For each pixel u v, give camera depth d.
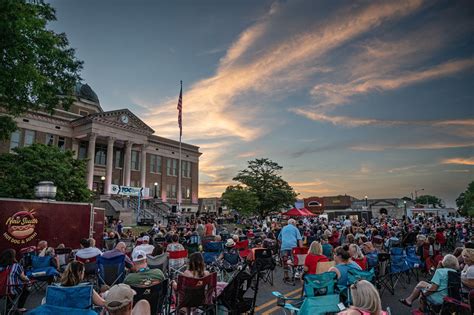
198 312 5.94
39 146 28.33
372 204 77.81
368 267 9.17
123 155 55.31
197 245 12.34
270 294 9.22
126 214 40.25
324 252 11.40
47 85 17.94
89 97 58.06
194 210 66.69
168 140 63.44
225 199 56.16
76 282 5.02
